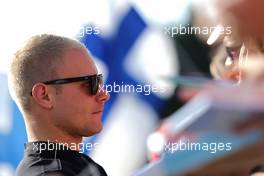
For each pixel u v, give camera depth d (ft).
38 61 15.07
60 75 15.02
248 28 4.66
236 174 4.82
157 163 5.25
